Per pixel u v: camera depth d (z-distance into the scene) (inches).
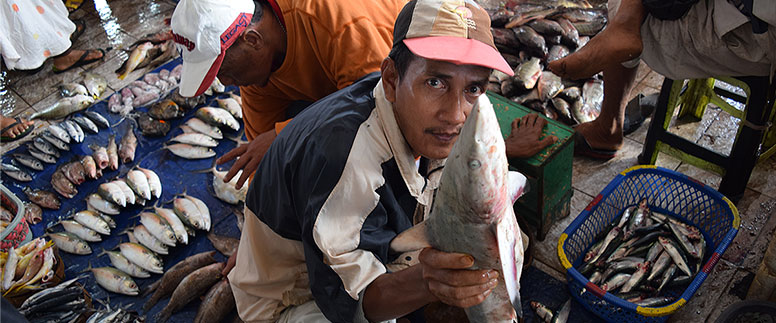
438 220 55.4
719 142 153.1
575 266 125.0
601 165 153.6
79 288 117.5
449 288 58.5
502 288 60.6
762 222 132.5
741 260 125.0
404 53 62.9
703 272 107.7
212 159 166.4
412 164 71.4
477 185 48.2
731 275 122.1
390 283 66.7
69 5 231.1
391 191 71.4
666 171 128.6
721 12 106.8
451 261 56.3
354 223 68.2
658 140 141.3
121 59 205.2
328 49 103.6
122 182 157.4
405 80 63.2
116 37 215.2
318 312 90.7
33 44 188.5
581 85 171.8
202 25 92.4
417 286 64.3
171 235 141.3
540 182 120.0
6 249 121.6
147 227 144.6
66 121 176.2
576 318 118.7
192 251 142.3
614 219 133.0
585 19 185.9
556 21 183.3
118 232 148.2
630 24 115.1
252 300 95.7
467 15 62.9
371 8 103.0
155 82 193.0
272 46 105.0
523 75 167.3
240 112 178.1
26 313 110.7
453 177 49.8
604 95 143.3
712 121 158.4
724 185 134.3
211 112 172.4
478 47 61.1
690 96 155.7
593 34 187.9
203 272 127.4
